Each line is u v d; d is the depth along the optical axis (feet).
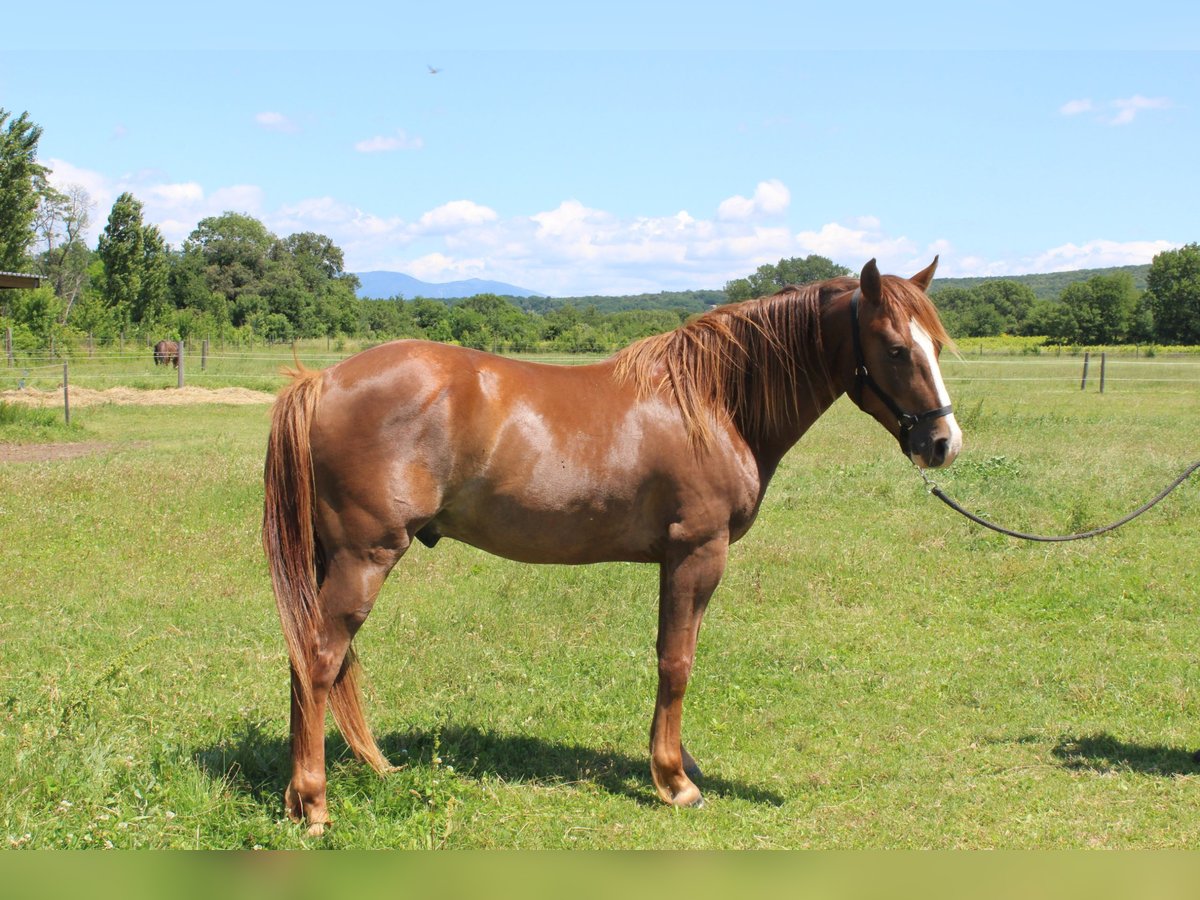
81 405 63.93
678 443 12.37
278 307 208.74
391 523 11.47
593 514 12.35
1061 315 198.90
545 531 12.39
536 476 12.03
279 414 11.47
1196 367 107.55
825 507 30.63
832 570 23.57
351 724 12.63
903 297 12.51
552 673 17.60
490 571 24.11
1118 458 37.70
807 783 13.60
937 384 12.44
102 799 11.56
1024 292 246.27
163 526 26.91
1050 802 12.92
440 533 12.69
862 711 16.17
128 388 75.20
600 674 17.61
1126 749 14.66
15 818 10.95
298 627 11.42
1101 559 24.53
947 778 13.75
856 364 12.89
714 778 13.82
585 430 12.21
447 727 14.61
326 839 11.34
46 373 85.35
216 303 188.03
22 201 110.83
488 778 13.39
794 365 13.10
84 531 26.14
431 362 11.71
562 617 20.18
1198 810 12.70
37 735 12.93
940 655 18.71
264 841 11.14
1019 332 220.64
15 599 20.47
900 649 19.07
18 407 53.26
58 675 15.70
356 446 11.33
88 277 207.00
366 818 11.81
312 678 11.52
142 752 13.21
